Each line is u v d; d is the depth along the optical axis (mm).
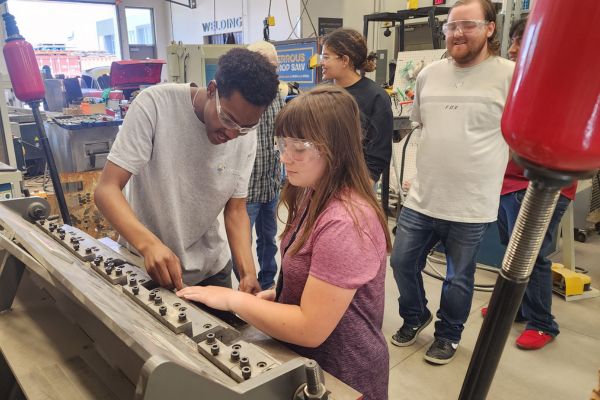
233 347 680
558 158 322
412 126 2773
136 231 1034
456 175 1871
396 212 3660
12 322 966
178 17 8359
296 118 820
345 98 842
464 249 1940
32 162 4223
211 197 1266
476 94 1797
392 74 4164
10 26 1448
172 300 835
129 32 8430
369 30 5398
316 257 790
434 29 3447
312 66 3676
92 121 3064
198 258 1346
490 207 1895
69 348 873
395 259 2121
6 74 1873
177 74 4168
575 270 2977
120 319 607
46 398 741
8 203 1143
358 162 848
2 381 991
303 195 969
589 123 306
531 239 379
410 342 2252
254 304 822
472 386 444
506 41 2885
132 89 4180
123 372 782
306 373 596
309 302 781
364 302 896
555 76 307
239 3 6781
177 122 1155
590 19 288
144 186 1226
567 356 2156
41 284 1070
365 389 936
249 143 1311
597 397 1295
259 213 2586
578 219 3531
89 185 2906
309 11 5684
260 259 2717
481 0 1723
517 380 1994
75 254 979
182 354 610
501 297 407
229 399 537
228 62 1005
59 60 7652
